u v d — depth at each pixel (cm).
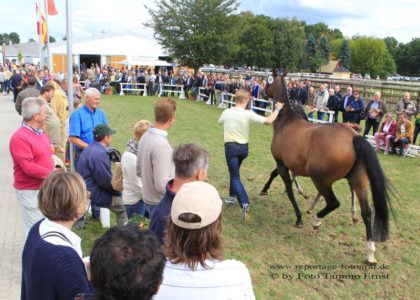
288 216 526
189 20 2516
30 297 167
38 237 173
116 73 2439
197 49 2578
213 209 149
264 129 1228
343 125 416
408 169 786
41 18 1470
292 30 6638
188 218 145
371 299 338
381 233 381
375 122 1017
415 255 418
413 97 1641
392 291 351
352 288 354
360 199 397
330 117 1093
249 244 438
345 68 7338
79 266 169
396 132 909
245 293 147
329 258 411
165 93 2338
